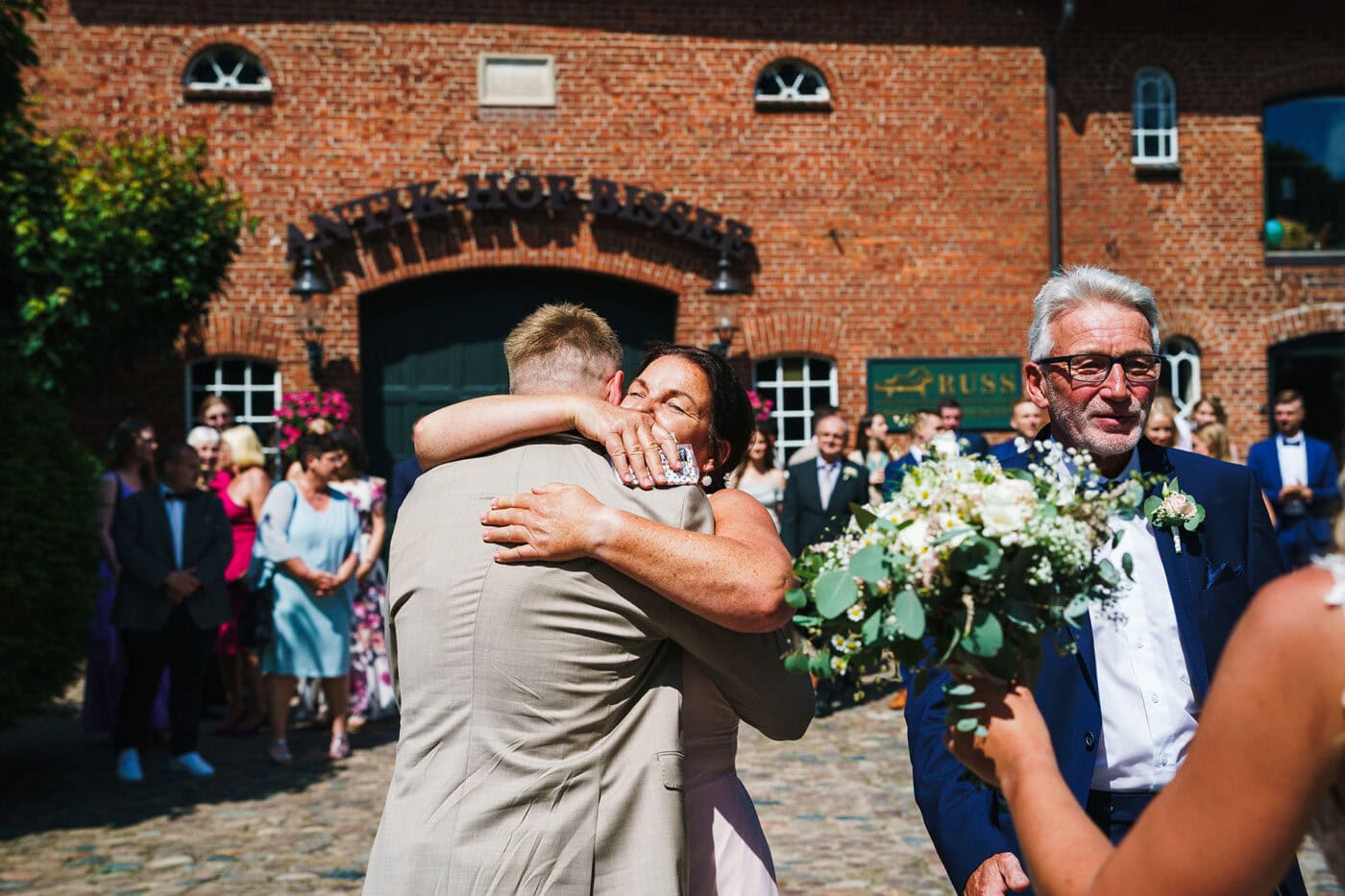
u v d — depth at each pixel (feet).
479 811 6.81
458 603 7.08
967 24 47.11
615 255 45.60
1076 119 47.67
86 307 36.47
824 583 6.09
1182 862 4.46
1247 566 8.39
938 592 5.95
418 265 44.62
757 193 46.26
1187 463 8.68
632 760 7.03
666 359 8.80
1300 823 4.34
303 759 26.20
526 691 6.93
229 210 39.58
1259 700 4.30
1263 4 48.11
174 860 18.79
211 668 33.88
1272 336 48.47
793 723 7.61
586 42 45.44
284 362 43.83
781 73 47.19
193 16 43.42
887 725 28.78
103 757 26.91
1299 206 49.47
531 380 8.24
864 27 46.70
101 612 28.07
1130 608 8.23
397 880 6.83
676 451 7.48
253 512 29.91
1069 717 8.02
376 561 29.68
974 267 47.14
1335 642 4.19
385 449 45.14
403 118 44.57
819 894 16.92
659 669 7.26
